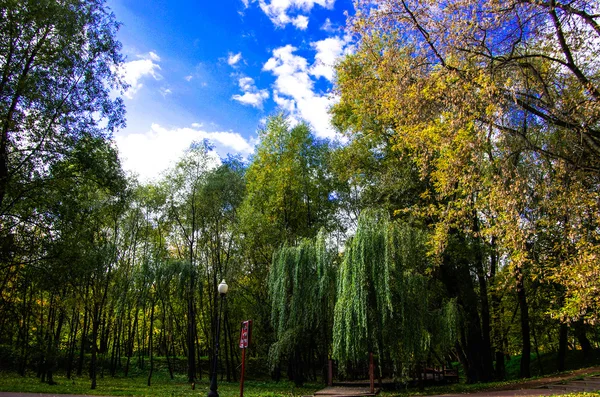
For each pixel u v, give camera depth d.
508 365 33.50
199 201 29.58
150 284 26.16
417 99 12.29
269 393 18.55
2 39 15.00
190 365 27.16
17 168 16.12
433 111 12.74
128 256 29.11
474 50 11.17
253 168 29.70
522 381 18.62
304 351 23.72
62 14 15.96
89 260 18.75
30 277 17.91
